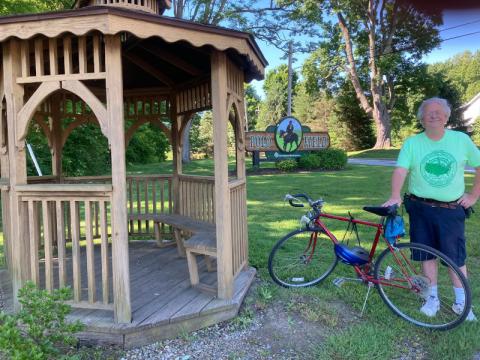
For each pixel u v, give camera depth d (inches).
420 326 121.3
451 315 126.2
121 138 107.3
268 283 155.5
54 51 111.4
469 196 121.9
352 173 581.6
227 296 128.8
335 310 131.1
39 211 185.8
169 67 183.8
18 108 114.5
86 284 146.6
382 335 115.3
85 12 100.0
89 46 142.9
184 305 124.0
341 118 1332.4
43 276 155.6
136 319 113.7
